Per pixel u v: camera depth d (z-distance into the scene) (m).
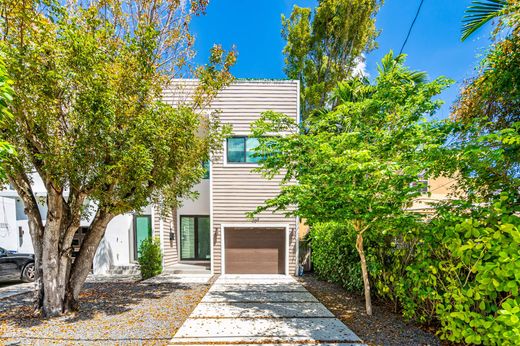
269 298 7.18
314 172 5.57
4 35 4.13
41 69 4.20
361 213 5.13
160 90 5.94
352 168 4.26
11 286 9.34
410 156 4.53
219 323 5.29
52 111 4.43
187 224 12.84
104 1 5.97
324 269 9.49
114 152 4.70
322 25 16.16
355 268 7.17
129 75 4.98
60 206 5.53
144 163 4.84
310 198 5.40
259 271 10.95
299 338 4.54
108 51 5.14
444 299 4.25
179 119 5.84
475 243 3.62
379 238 6.05
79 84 4.31
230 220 10.73
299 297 7.26
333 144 5.40
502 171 3.99
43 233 5.87
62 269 5.79
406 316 5.18
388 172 4.09
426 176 4.70
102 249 11.27
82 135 4.50
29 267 9.89
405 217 4.72
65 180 5.02
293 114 10.79
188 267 11.43
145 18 6.46
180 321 5.42
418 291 4.68
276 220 10.74
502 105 4.80
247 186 10.73
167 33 6.94
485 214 3.67
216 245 10.75
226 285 8.83
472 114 5.24
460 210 4.18
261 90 10.81
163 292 7.92
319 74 16.72
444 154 3.92
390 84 5.38
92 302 6.84
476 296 3.59
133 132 4.93
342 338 4.51
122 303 6.74
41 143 4.79
